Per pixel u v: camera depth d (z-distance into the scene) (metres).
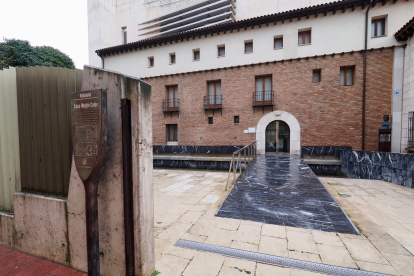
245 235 2.75
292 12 10.33
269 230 2.88
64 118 2.09
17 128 2.45
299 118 10.84
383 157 6.62
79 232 2.00
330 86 10.34
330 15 10.23
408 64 8.84
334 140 10.33
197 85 12.76
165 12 18.53
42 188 2.29
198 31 12.21
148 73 13.95
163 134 13.61
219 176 7.30
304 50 10.67
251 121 11.70
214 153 12.16
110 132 1.78
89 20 18.94
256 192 4.52
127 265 1.77
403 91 9.16
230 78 12.05
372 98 9.80
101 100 1.58
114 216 1.81
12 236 2.47
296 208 3.63
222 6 15.62
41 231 2.25
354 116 10.04
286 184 5.13
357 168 8.24
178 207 3.96
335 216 3.29
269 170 6.80
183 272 2.01
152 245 1.95
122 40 20.31
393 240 2.62
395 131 9.31
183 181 6.45
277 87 11.16
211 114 12.50
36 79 2.27
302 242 2.55
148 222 1.88
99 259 1.84
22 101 2.38
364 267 2.07
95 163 1.59
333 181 6.46
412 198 4.65
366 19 9.69
